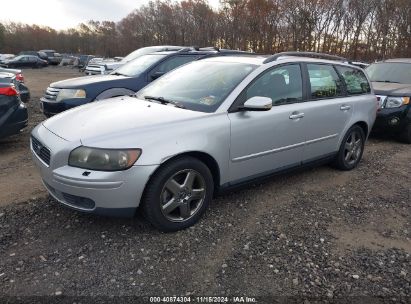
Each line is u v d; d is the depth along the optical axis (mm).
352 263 3344
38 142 3779
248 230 3805
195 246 3482
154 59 8188
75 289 2881
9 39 85312
